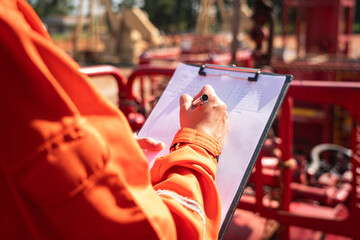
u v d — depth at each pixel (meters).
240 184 1.02
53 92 0.51
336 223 2.12
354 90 1.92
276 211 2.24
